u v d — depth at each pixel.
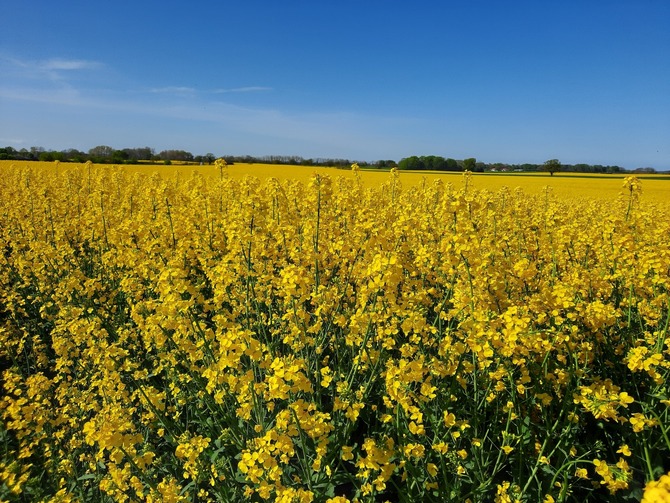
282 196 7.54
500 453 3.52
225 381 3.71
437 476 3.66
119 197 13.59
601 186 34.75
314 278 5.62
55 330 5.38
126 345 5.75
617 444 4.02
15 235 9.48
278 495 2.90
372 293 4.39
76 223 10.05
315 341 4.62
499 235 6.71
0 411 4.28
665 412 3.65
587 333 4.43
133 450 3.70
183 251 6.45
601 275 5.52
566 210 13.57
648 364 3.35
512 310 3.45
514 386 3.87
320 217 7.15
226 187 9.49
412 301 4.76
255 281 5.87
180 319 4.35
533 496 3.62
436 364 3.57
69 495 3.50
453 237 4.23
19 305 7.13
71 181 14.72
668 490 1.72
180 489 3.70
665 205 18.36
